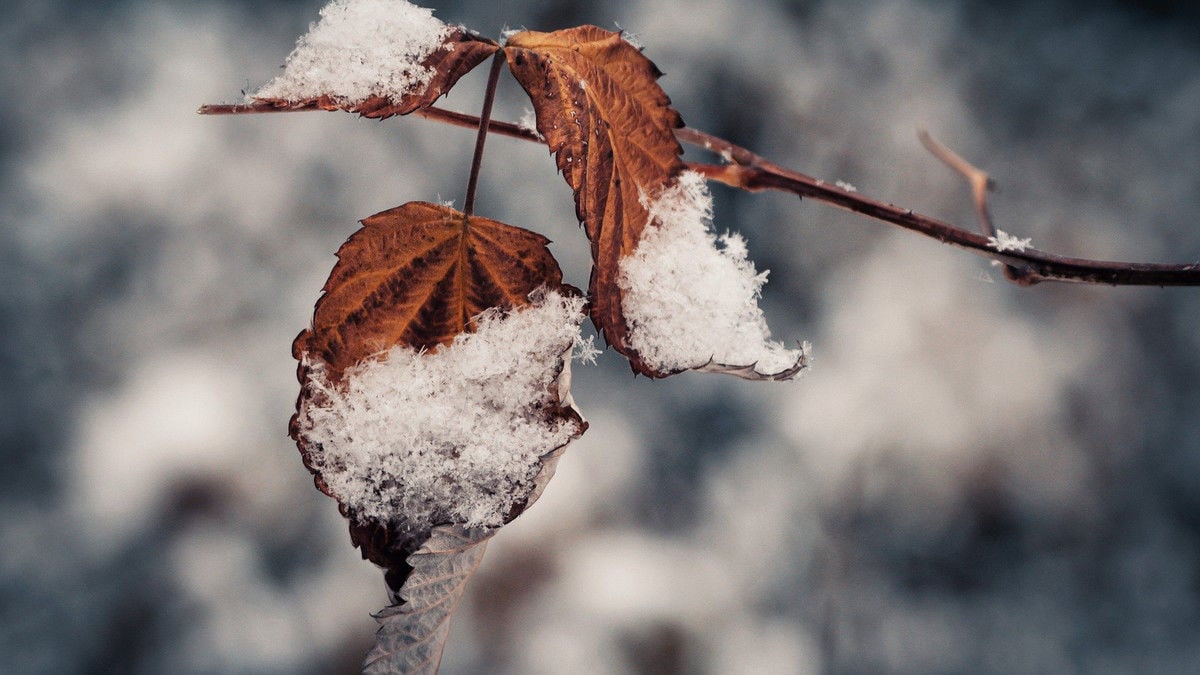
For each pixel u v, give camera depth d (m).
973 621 1.67
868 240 1.90
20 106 1.95
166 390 1.73
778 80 2.03
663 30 2.03
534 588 1.54
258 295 1.82
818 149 1.98
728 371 0.55
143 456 1.67
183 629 1.56
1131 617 1.71
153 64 2.00
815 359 1.80
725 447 1.74
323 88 0.55
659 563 1.59
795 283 1.86
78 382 1.75
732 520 1.67
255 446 1.69
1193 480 1.80
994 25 2.24
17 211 1.85
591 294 0.55
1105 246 1.97
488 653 1.48
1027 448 1.77
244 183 1.89
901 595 1.68
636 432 1.72
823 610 1.63
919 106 2.07
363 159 1.89
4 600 1.57
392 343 0.55
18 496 1.65
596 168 0.55
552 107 0.55
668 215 0.55
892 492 1.74
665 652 1.53
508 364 0.55
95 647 1.55
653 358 0.55
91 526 1.64
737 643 1.57
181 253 1.84
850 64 2.09
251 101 0.54
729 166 0.57
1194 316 1.91
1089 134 2.09
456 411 0.55
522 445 0.55
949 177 1.99
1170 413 1.84
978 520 1.74
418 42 0.55
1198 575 1.73
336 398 0.55
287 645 1.55
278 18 2.10
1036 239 1.96
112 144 1.92
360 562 1.62
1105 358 1.86
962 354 1.81
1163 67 2.21
